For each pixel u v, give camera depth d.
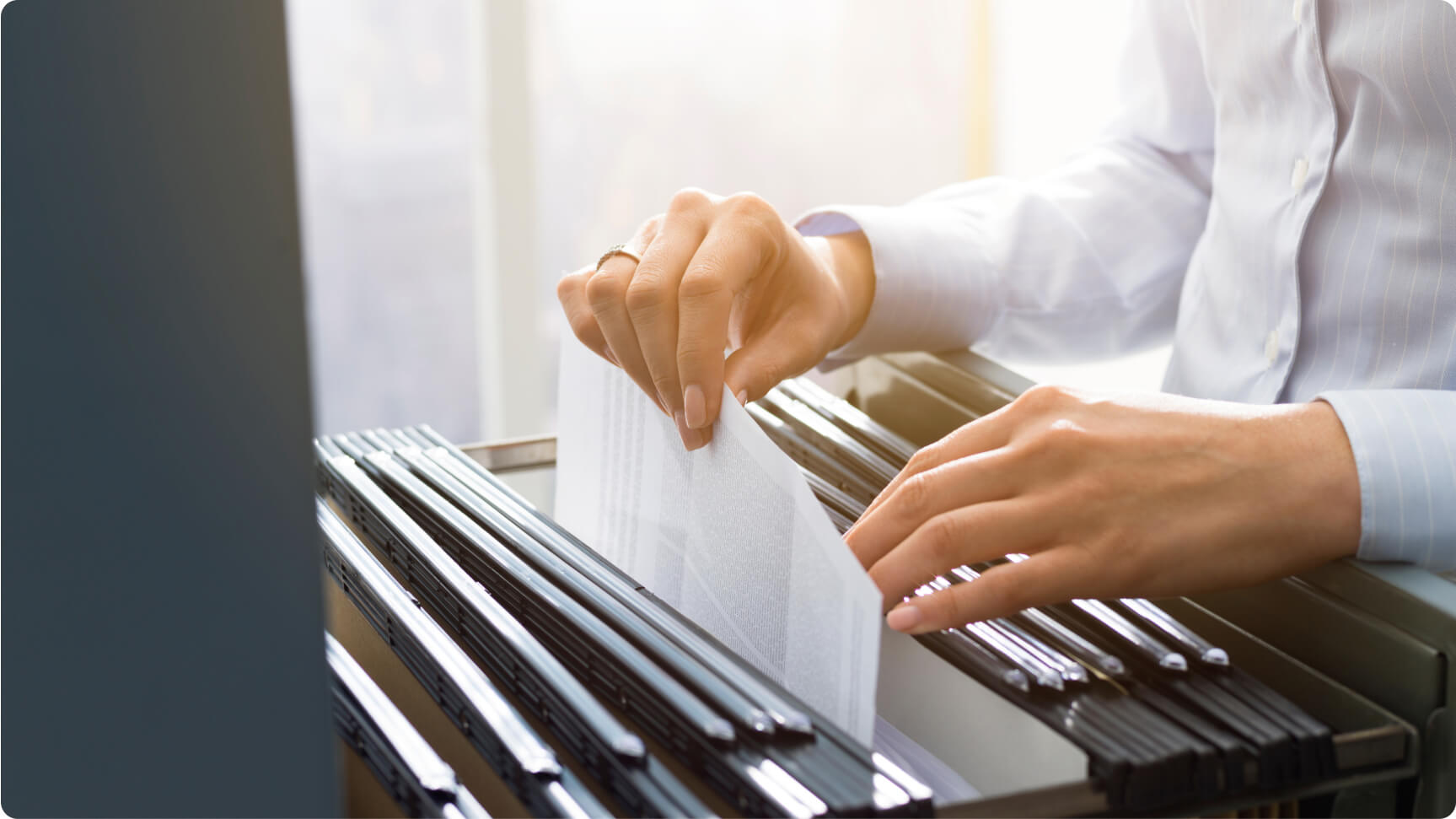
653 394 0.45
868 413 0.64
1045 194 0.76
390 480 0.50
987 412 0.55
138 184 0.23
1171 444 0.37
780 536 0.35
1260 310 0.63
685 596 0.42
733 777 0.27
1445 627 0.32
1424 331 0.55
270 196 0.23
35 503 0.24
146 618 0.24
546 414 1.81
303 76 1.68
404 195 1.76
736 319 0.53
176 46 0.23
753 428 0.37
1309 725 0.30
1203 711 0.31
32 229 0.24
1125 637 0.34
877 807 0.26
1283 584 0.36
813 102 1.89
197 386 0.24
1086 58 1.74
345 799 0.32
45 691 0.25
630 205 1.86
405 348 1.81
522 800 0.28
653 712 0.31
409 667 0.36
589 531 0.51
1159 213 0.77
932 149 1.94
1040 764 0.30
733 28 1.84
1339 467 0.36
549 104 1.79
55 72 0.23
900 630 0.34
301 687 0.24
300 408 0.24
